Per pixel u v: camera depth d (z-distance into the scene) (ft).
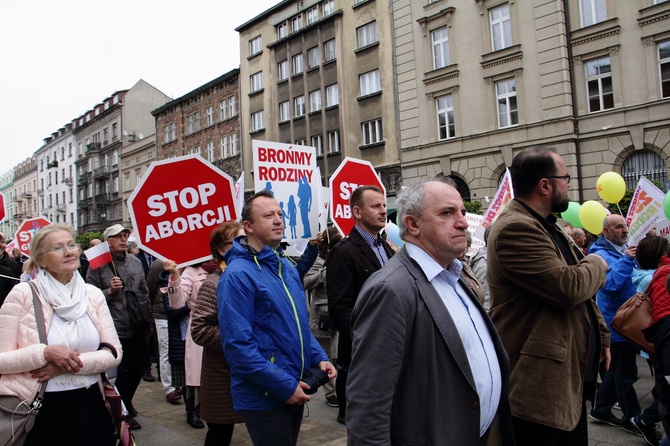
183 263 12.70
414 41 66.28
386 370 5.84
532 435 8.05
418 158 66.13
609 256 15.83
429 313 6.21
